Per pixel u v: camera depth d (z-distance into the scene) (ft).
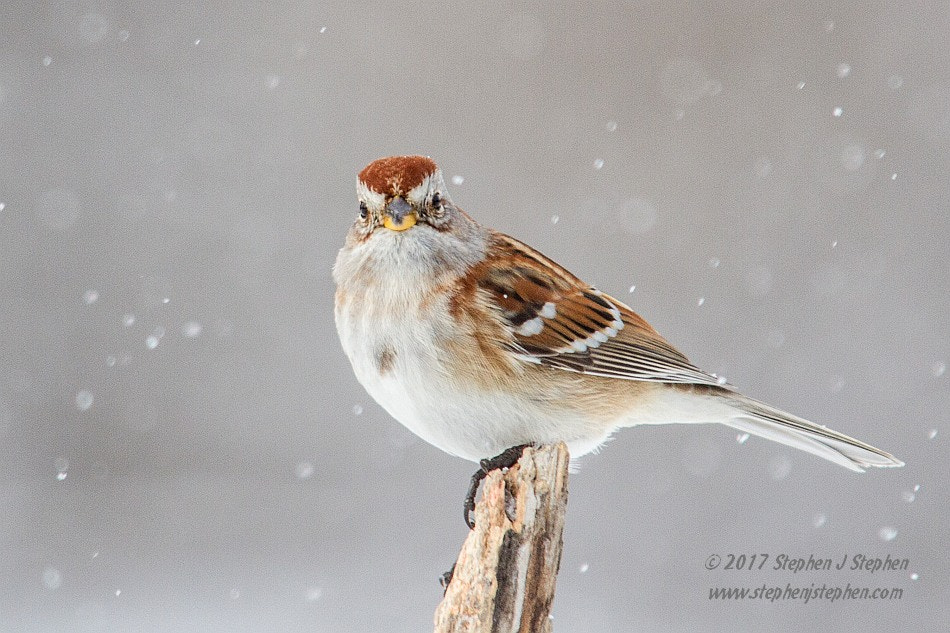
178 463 43.96
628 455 43.55
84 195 49.65
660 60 52.03
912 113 50.01
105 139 51.06
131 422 45.34
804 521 40.14
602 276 47.47
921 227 47.83
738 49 51.01
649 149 50.01
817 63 51.57
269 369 46.60
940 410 43.14
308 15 53.52
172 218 49.42
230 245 49.08
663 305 46.68
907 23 51.44
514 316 24.57
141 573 38.55
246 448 44.98
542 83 51.96
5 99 51.19
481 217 48.29
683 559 38.63
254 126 51.31
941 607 36.42
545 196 48.91
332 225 49.49
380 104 51.65
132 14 53.26
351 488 43.04
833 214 48.75
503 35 52.75
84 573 38.37
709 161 49.65
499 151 49.85
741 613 36.19
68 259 48.49
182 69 52.65
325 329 47.62
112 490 43.27
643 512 41.24
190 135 51.06
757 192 48.55
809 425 26.71
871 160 49.14
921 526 39.73
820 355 45.09
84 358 46.29
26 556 38.96
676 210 48.91
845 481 42.09
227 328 47.37
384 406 24.79
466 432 24.34
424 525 40.83
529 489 19.49
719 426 44.39
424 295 23.90
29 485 42.70
